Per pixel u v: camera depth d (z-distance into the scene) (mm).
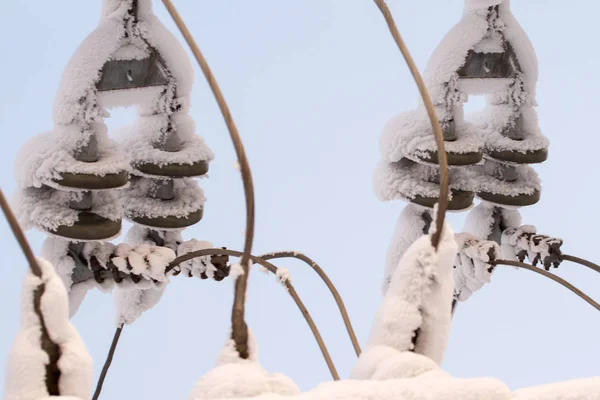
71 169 9156
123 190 9633
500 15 9789
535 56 9906
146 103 9508
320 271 9219
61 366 8047
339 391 7867
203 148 9586
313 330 8875
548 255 9938
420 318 8289
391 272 9914
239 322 8141
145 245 9422
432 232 8305
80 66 9211
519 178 10094
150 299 9695
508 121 9992
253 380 8023
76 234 9234
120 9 9266
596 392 8062
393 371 8156
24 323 8047
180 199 9617
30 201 9258
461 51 9688
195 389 8039
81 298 9430
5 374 8039
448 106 9680
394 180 9789
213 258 9422
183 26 8094
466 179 9797
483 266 9844
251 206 8094
